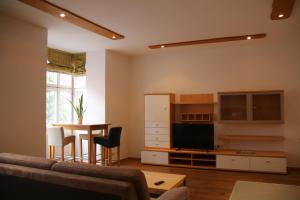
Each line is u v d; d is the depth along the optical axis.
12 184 2.38
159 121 5.95
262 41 5.33
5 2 3.28
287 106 5.30
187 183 4.34
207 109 5.92
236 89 5.69
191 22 4.10
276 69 5.40
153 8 3.53
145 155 5.89
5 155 2.60
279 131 5.34
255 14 3.77
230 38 4.96
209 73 5.94
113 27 4.32
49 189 2.14
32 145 4.04
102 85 5.88
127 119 6.66
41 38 4.24
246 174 4.91
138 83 6.64
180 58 6.21
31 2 3.21
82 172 2.08
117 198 1.83
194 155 5.63
